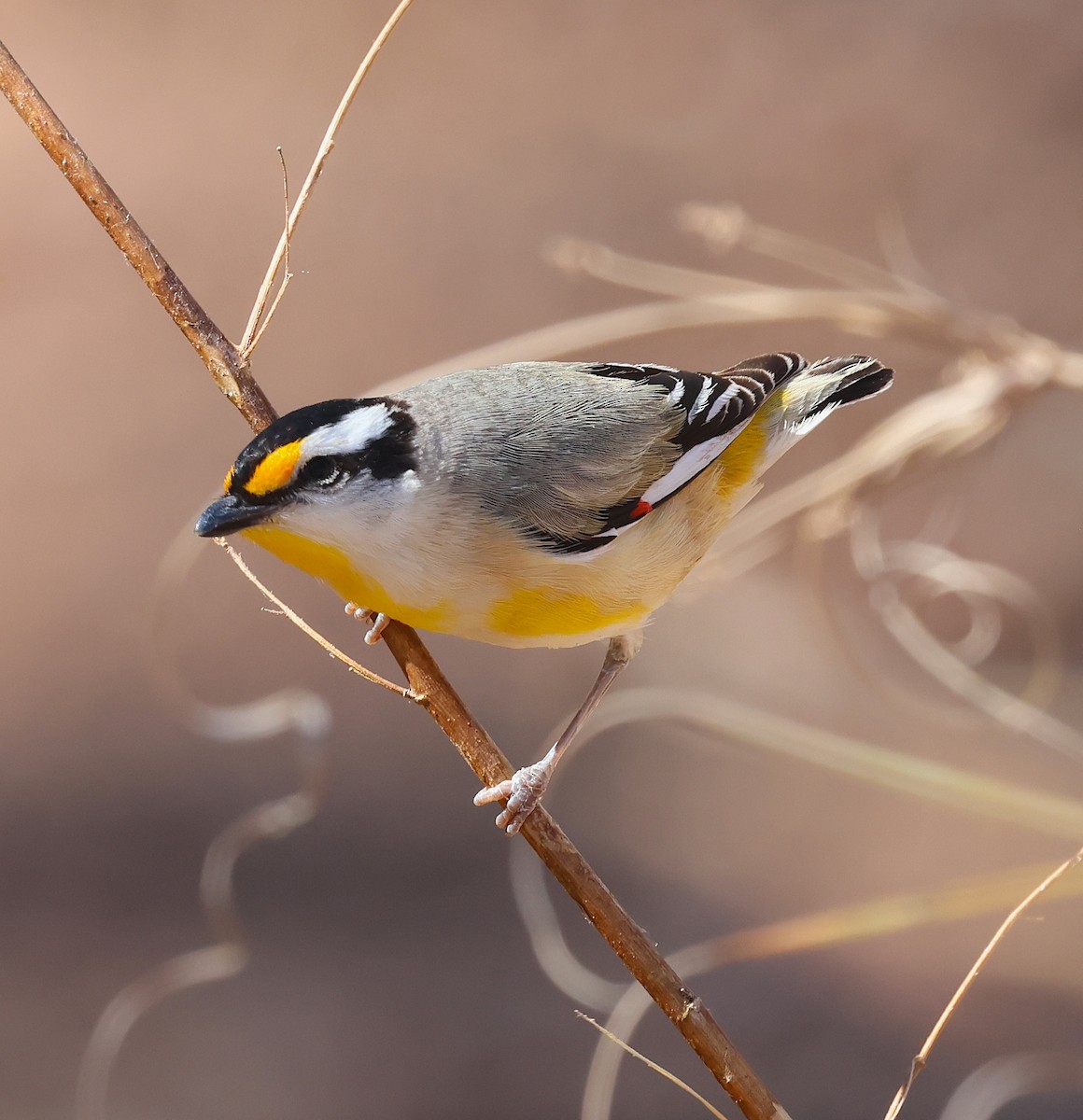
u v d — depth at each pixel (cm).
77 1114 1093
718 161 1883
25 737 1402
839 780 1400
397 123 1992
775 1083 1128
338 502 589
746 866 1321
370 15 2164
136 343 1742
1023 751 1320
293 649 1480
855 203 1789
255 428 592
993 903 688
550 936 859
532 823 584
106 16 2147
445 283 1775
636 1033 1175
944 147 1859
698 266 1742
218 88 2020
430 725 1447
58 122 597
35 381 1689
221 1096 1122
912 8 2125
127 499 1592
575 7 2191
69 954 1214
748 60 2044
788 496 929
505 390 644
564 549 621
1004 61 1975
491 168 1909
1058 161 1809
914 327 890
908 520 1510
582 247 1028
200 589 1528
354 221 1852
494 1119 1112
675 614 1485
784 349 1545
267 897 1280
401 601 609
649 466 645
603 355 1576
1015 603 871
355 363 1673
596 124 1969
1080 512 1480
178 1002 1202
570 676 1500
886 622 884
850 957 1248
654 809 1386
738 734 748
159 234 1825
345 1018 1188
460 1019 1185
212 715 1420
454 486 608
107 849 1311
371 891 1292
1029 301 1642
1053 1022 1152
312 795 820
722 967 1245
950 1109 1084
